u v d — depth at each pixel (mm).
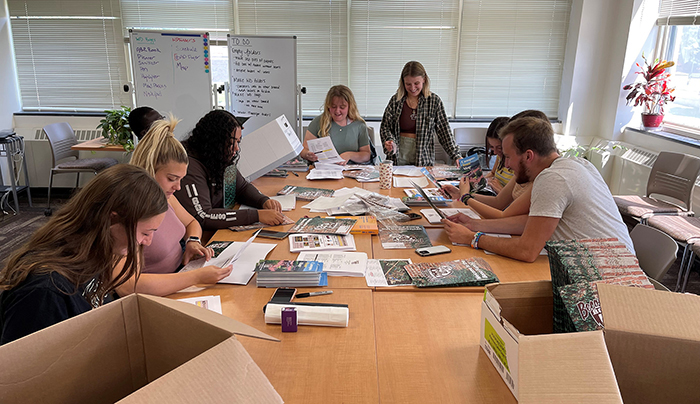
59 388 819
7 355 744
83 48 5121
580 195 1757
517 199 2156
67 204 1060
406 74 3682
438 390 1106
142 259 1176
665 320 974
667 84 4371
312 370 1180
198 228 2047
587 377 880
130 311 911
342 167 3465
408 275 1702
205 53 4121
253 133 2865
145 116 2805
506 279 1689
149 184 1061
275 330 1359
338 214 2410
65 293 1016
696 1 3977
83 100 5273
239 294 1573
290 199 2652
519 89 5258
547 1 4973
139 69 4152
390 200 2633
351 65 5215
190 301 1502
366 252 1941
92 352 858
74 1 4977
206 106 4250
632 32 4516
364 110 5352
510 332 1048
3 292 1015
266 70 4203
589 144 5117
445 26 5086
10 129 5137
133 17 5051
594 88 5000
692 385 973
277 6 5031
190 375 709
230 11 5055
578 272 1141
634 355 984
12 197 5148
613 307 1011
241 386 737
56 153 4695
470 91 5281
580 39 4859
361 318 1429
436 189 2941
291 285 1623
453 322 1412
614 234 1767
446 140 3945
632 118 4742
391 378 1151
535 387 884
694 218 3297
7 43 5039
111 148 4480
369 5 5031
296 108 4266
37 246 1033
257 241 2043
